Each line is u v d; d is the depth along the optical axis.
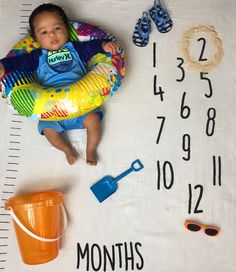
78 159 1.10
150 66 1.16
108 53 1.08
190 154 1.07
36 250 0.97
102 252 1.01
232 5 1.19
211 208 1.02
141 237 1.01
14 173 1.10
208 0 1.20
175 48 1.17
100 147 1.10
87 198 1.06
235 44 1.15
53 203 0.96
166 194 1.04
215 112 1.10
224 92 1.11
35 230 0.96
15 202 0.98
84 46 1.11
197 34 1.17
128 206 1.04
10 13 1.26
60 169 1.09
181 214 1.02
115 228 1.03
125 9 1.24
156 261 0.99
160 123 1.10
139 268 0.99
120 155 1.09
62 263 1.01
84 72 1.12
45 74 1.10
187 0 1.21
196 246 0.99
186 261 0.98
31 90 1.02
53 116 1.02
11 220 1.06
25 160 1.11
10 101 1.04
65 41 1.09
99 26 1.22
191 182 1.04
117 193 1.06
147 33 1.18
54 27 1.05
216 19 1.18
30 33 1.14
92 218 1.04
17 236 0.99
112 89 1.05
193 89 1.12
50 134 1.07
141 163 1.07
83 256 1.01
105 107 1.14
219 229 1.00
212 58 1.14
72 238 1.03
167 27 1.19
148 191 1.05
